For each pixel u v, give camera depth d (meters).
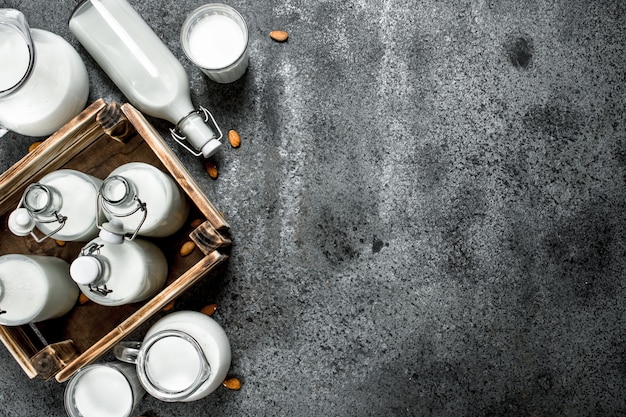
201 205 0.89
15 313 0.89
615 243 1.04
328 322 1.03
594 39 1.04
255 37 1.04
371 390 1.03
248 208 1.03
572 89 1.04
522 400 1.03
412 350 1.03
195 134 0.97
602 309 1.04
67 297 0.94
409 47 1.04
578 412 1.03
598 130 1.04
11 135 1.04
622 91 1.04
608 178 1.04
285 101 1.04
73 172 0.90
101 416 0.96
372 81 1.04
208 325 0.95
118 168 0.90
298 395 1.03
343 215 1.03
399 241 1.03
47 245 0.96
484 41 1.04
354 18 1.04
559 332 1.03
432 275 1.03
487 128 1.04
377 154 1.04
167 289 0.89
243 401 1.03
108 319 0.96
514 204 1.04
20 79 0.92
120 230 0.84
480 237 1.04
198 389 0.93
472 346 1.03
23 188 0.94
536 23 1.04
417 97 1.04
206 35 0.99
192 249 0.97
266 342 1.03
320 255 1.03
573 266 1.04
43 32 0.96
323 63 1.04
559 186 1.04
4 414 1.03
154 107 0.97
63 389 1.03
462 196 1.04
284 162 1.03
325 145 1.04
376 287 1.03
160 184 0.89
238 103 1.04
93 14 0.97
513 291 1.04
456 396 1.03
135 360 0.94
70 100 0.97
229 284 1.03
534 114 1.04
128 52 0.96
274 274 1.03
